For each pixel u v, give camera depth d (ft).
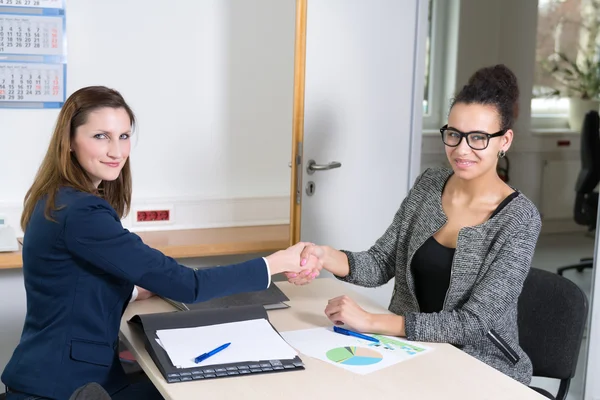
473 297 5.91
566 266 15.11
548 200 18.38
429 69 16.29
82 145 5.49
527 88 17.57
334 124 9.84
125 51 10.00
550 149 18.12
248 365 5.16
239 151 10.82
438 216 6.44
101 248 5.33
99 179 5.88
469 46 16.43
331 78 9.70
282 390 4.87
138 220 10.29
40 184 5.59
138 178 10.33
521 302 6.75
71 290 5.45
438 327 5.81
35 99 9.64
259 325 5.91
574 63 17.95
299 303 6.74
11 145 9.66
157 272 5.45
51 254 5.41
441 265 6.33
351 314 5.92
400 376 5.16
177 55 10.25
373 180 10.32
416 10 10.24
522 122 17.74
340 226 10.18
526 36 17.17
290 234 9.79
